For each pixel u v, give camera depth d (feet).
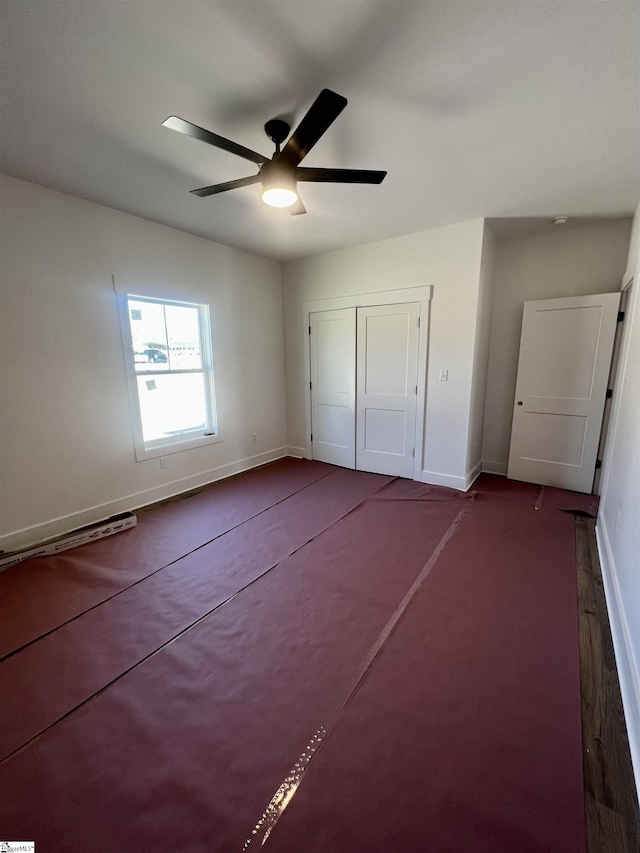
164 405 11.60
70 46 4.41
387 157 7.06
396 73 4.91
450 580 7.21
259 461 14.93
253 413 14.43
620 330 10.42
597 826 3.41
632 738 4.09
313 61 4.71
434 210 9.62
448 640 5.70
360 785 3.76
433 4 3.92
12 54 4.49
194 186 8.14
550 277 11.72
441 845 3.28
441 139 6.45
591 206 9.40
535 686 4.90
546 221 10.48
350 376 13.70
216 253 12.26
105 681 5.04
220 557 8.13
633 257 9.02
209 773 3.89
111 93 5.27
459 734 4.27
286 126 6.02
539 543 8.58
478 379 11.89
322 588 7.01
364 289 12.75
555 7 3.95
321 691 4.85
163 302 11.14
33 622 6.15
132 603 6.63
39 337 8.41
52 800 3.67
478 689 4.86
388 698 4.74
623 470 6.93
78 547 8.56
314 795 3.68
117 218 9.52
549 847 3.26
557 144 6.59
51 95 5.28
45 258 8.34
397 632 5.87
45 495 8.80
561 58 4.63
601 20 4.08
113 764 3.99
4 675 5.15
